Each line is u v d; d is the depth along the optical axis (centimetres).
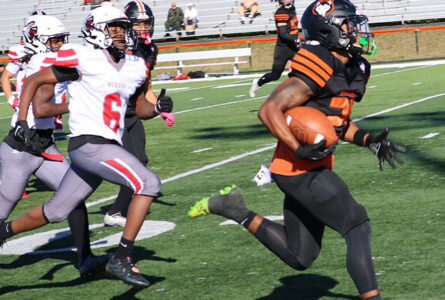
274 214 890
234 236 808
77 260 767
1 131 2039
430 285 605
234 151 1402
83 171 636
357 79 522
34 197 1142
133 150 905
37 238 874
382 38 4297
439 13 4466
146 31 908
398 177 1045
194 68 4384
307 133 500
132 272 605
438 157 1165
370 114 1780
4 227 670
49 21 740
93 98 612
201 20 4947
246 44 4491
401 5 4612
